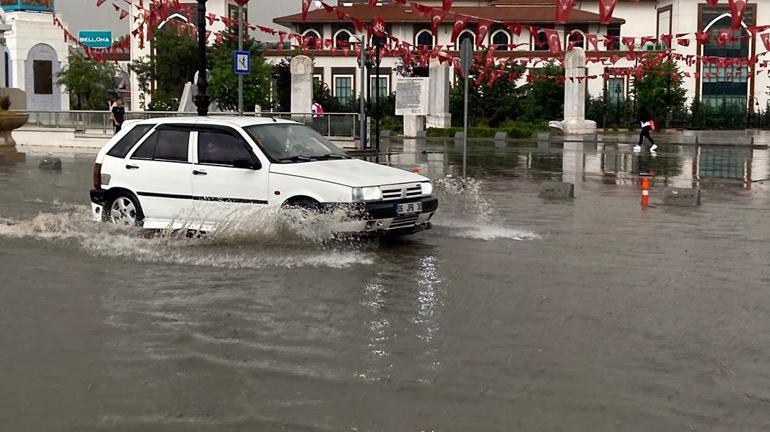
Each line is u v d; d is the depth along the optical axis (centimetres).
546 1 6950
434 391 550
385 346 649
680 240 1152
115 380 566
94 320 715
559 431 486
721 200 1633
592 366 604
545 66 5694
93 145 3338
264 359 613
